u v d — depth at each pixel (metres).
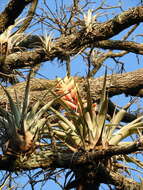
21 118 5.96
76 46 7.45
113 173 6.20
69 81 6.77
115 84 8.17
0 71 7.56
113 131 6.27
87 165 6.02
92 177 6.07
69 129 6.30
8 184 6.09
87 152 5.98
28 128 5.97
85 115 6.20
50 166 5.98
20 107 6.13
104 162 6.14
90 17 7.50
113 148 5.86
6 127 5.94
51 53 7.41
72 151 6.18
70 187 6.11
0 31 7.55
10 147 5.89
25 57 7.48
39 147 6.11
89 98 6.23
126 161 6.41
